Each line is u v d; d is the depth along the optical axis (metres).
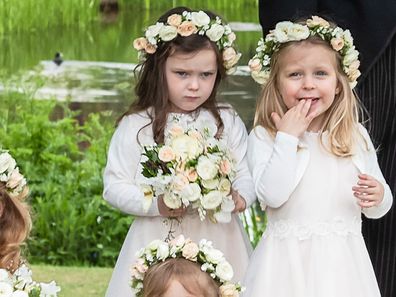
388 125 6.18
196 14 6.01
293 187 5.65
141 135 6.09
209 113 6.14
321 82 5.75
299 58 5.76
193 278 5.15
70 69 12.12
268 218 5.82
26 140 10.10
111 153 6.15
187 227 6.02
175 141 5.79
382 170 6.19
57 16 12.49
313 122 5.88
